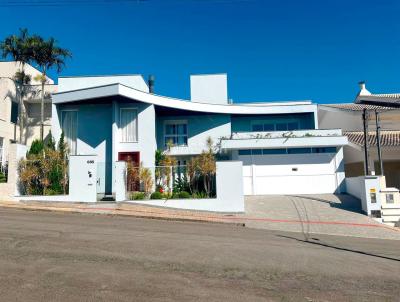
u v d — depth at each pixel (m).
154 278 5.93
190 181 17.12
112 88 19.66
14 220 11.39
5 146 26.19
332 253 8.88
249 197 20.11
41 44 26.23
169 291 5.33
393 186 23.89
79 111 21.73
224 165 16.09
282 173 21.28
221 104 24.08
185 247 8.50
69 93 20.91
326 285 6.03
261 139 21.11
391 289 5.96
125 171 16.53
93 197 16.17
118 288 5.36
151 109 21.34
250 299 5.16
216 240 9.78
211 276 6.21
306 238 11.43
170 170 17.55
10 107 26.97
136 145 21.12
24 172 16.56
